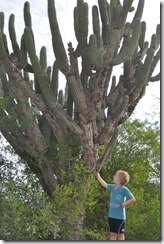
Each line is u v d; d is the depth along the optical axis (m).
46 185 9.75
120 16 8.59
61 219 8.48
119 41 8.94
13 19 8.88
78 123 9.29
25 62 8.86
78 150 9.23
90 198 8.97
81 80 9.21
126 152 10.88
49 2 7.98
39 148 9.26
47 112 9.03
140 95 10.25
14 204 7.32
